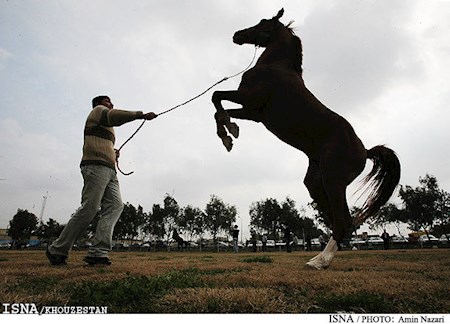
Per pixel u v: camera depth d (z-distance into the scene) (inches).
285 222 1813.5
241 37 208.4
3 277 136.9
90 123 197.0
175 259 304.2
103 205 205.2
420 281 121.3
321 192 188.2
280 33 196.9
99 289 99.9
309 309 92.5
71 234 191.9
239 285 121.1
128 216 1897.1
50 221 2084.2
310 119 171.5
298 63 193.0
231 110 192.1
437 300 98.7
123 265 197.3
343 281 121.7
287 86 173.5
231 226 1825.8
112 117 191.6
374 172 195.2
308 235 934.4
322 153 173.0
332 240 176.7
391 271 160.9
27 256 332.8
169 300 95.2
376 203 192.2
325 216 199.8
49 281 126.7
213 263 229.5
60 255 192.4
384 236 884.0
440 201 1385.3
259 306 90.2
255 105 176.6
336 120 174.9
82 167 193.9
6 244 1851.6
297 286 119.0
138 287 98.0
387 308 91.8
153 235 1830.7
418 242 1343.5
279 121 175.5
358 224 192.7
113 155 203.0
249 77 179.6
